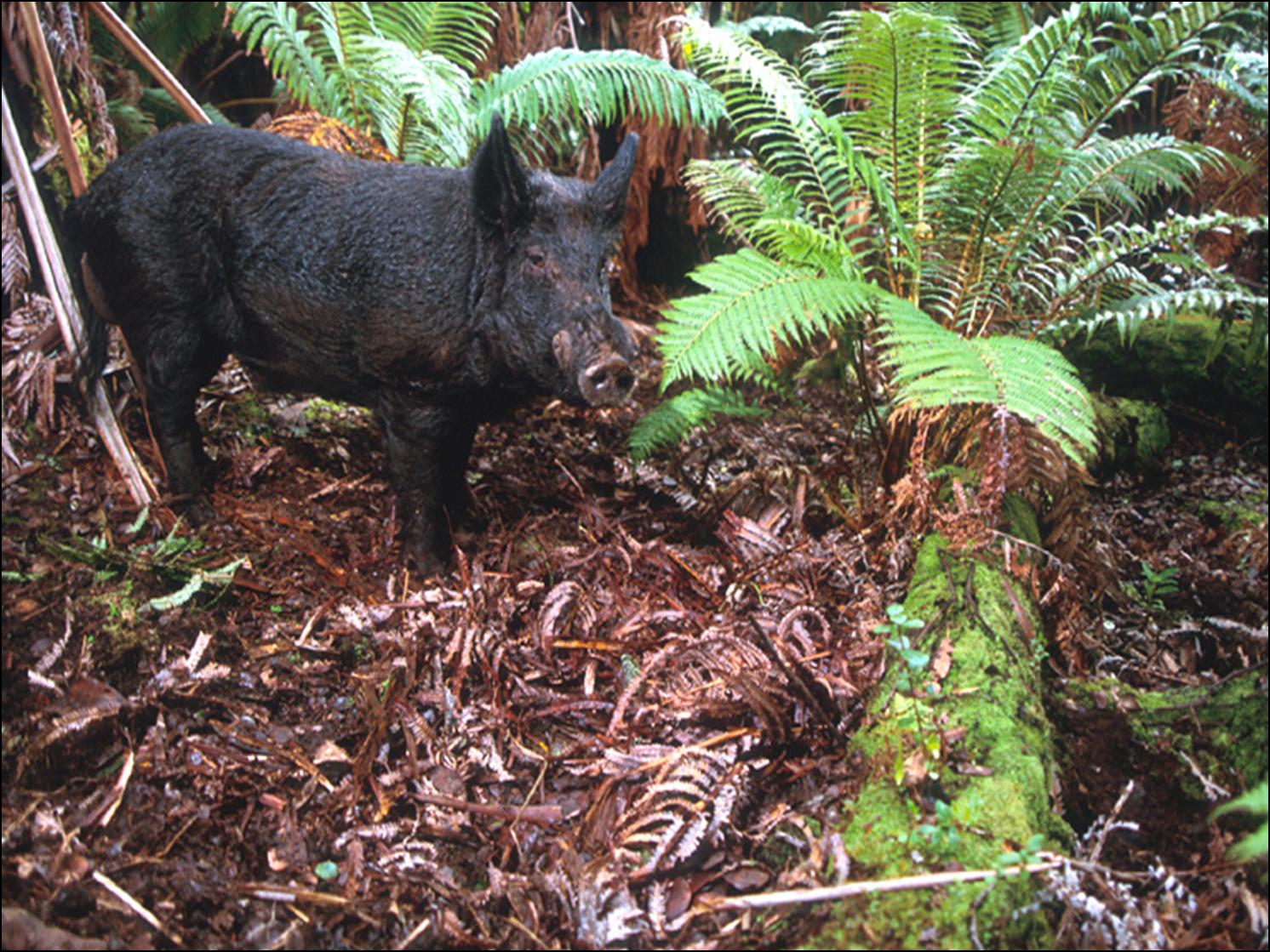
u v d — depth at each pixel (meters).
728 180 2.21
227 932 1.29
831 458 2.30
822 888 1.29
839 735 1.55
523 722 1.63
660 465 2.37
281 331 1.88
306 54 2.55
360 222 1.79
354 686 1.65
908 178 2.15
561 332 1.73
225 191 1.83
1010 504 1.90
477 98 2.60
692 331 1.73
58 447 1.92
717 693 1.62
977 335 2.13
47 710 1.48
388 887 1.37
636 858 1.41
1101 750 1.56
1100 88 2.06
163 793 1.45
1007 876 1.25
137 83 2.62
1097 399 2.59
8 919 1.18
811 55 3.09
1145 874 1.35
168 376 1.86
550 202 1.76
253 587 1.78
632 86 2.53
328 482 2.14
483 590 1.77
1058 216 2.11
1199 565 2.16
